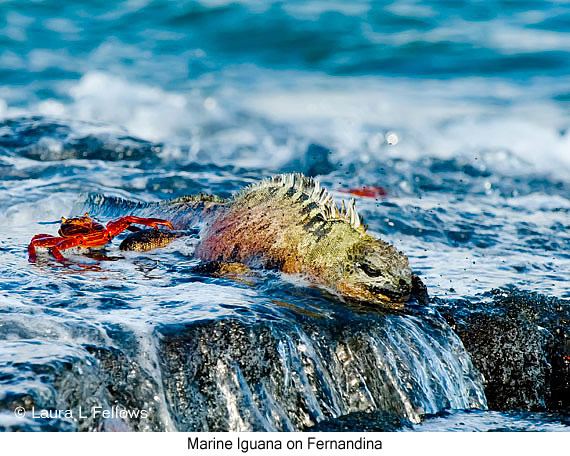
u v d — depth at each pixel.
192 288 13.23
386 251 13.23
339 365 11.98
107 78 50.41
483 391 13.51
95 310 11.67
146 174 25.34
